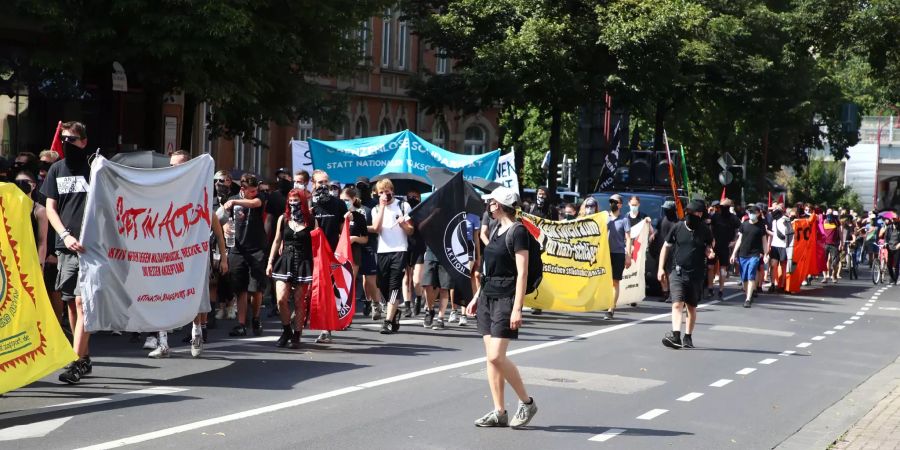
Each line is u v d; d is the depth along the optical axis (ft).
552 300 63.21
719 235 84.33
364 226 51.49
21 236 32.63
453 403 35.17
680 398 38.55
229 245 50.16
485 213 54.54
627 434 31.89
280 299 45.80
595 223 64.49
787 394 40.83
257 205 48.93
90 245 36.09
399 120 162.40
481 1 105.40
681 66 119.24
